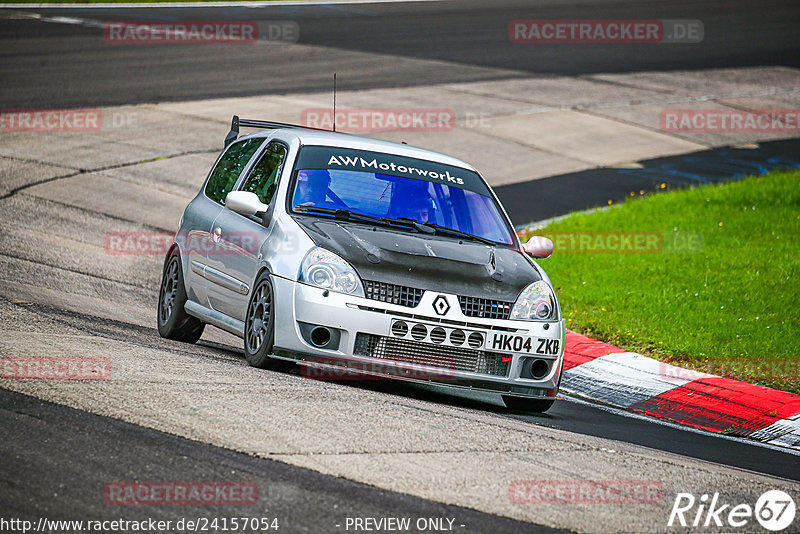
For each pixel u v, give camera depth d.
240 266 28.22
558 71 106.50
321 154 29.52
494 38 123.62
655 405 30.89
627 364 34.28
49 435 18.62
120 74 90.00
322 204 27.92
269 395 22.73
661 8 151.88
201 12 133.12
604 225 56.03
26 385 21.61
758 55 121.88
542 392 26.39
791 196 62.16
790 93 102.94
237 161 32.50
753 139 85.44
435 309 25.25
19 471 16.83
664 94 99.19
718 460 24.38
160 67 94.75
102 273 41.66
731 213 58.56
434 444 20.58
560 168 72.25
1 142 65.25
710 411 30.34
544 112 87.94
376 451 19.55
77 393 21.34
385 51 111.50
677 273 45.78
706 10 152.00
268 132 32.25
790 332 37.91
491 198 30.59
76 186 57.34
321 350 25.02
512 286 26.50
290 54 106.19
